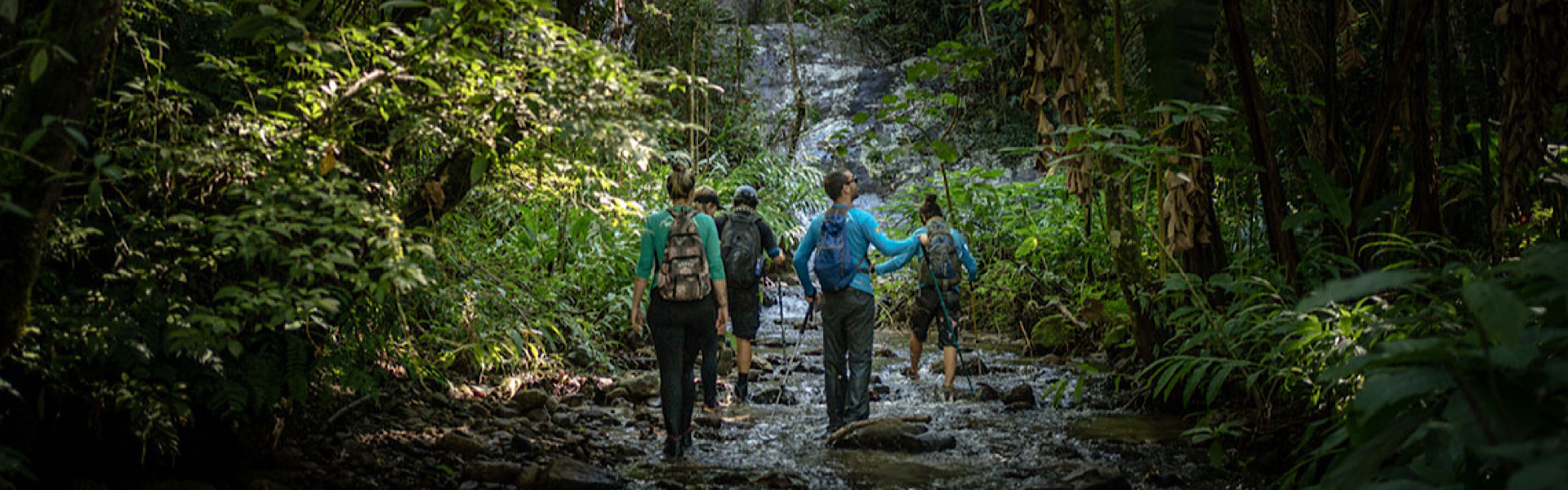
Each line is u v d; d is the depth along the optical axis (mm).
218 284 3568
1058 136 5824
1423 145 4676
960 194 10805
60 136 2506
